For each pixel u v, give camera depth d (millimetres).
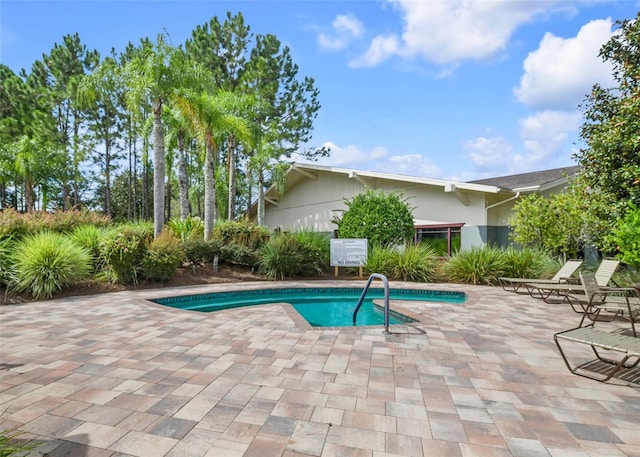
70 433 2512
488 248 11812
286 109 24062
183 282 10562
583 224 9961
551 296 8414
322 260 12609
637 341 3436
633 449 2379
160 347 4418
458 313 6523
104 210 30703
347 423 2670
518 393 3189
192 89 12117
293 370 3686
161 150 11484
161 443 2404
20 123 23484
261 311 6547
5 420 2676
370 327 5453
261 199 20781
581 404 2998
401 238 13023
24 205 31250
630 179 7816
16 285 7969
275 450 2336
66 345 4496
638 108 7457
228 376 3520
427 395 3137
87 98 11992
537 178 15211
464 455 2295
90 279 9383
